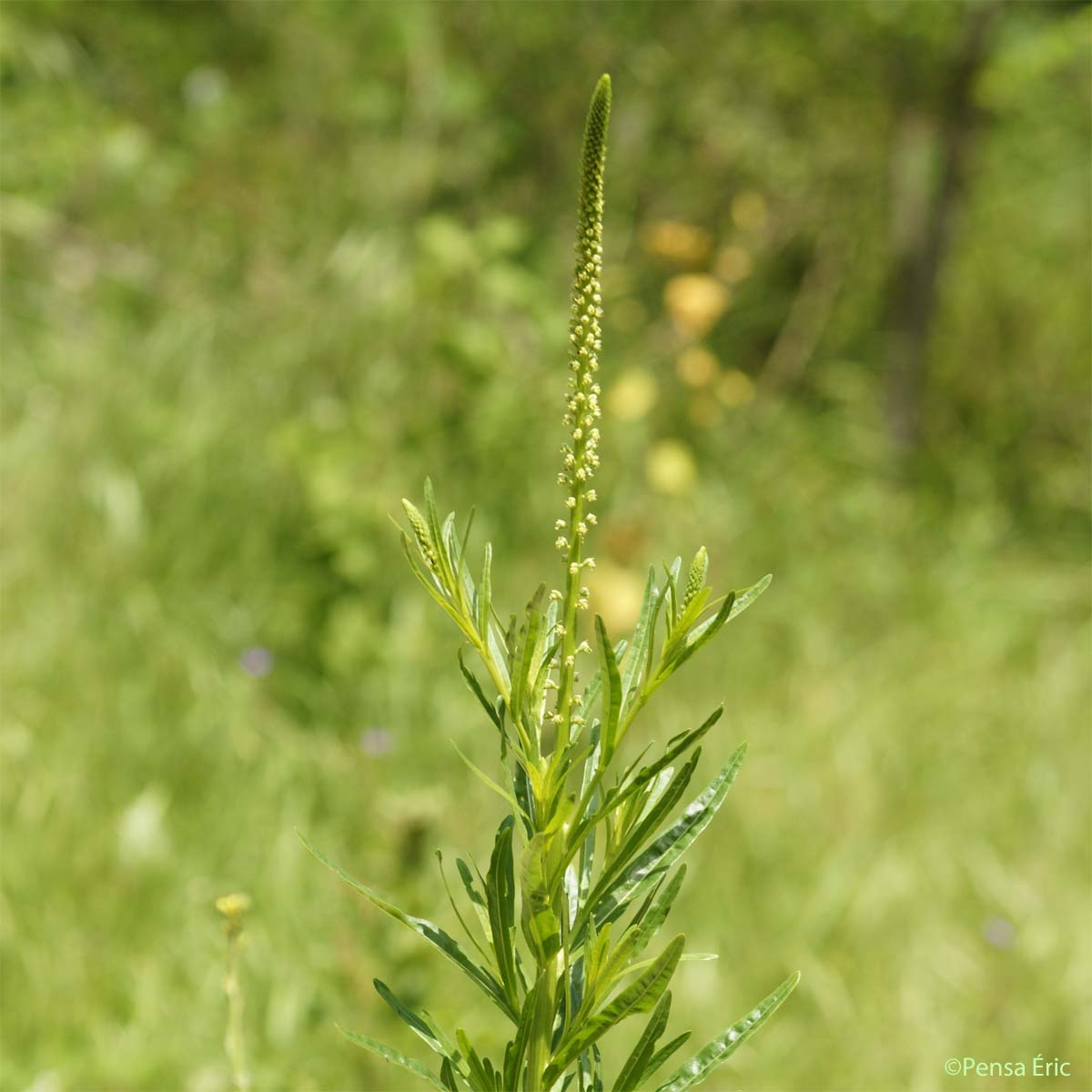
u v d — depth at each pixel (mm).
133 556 3910
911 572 5242
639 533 4152
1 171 5543
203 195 5820
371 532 3996
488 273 4754
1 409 4414
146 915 2951
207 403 4441
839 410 6062
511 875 932
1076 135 6473
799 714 4176
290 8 6230
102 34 6430
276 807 3273
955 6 5531
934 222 5867
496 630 923
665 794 914
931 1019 3162
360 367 4746
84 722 3404
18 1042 2643
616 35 6004
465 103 5691
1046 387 6559
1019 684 4723
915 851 3695
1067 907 3557
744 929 3293
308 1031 2551
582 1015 921
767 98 6227
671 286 5230
